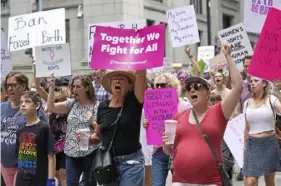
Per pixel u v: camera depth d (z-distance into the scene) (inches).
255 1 488.7
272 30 356.2
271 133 389.1
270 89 400.2
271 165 387.2
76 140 387.5
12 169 344.8
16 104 347.6
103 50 346.0
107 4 1380.4
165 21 1648.6
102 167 311.6
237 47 547.8
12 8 1545.3
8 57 519.2
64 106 403.2
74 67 1412.4
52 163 324.5
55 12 522.9
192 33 660.7
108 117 321.4
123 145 315.3
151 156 404.5
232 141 438.3
